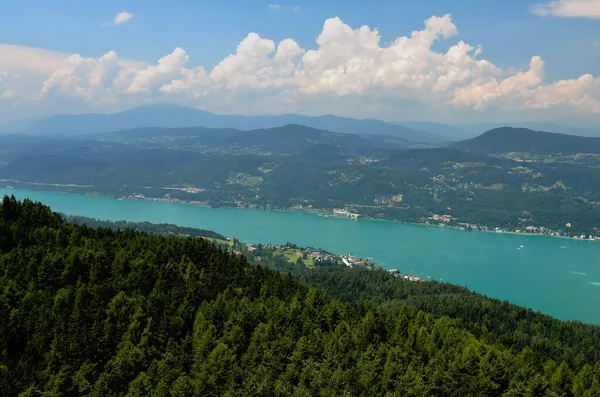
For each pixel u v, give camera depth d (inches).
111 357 4788.4
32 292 5541.3
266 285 6939.0
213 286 6535.4
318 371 4552.2
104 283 5925.2
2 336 4650.6
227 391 4197.8
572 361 6761.8
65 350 4690.0
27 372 4443.9
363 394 4453.7
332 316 6058.1
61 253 6515.8
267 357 4798.2
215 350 4690.0
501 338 7209.6
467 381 4749.0
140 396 4160.9
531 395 4594.0
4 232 6697.8
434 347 5393.7
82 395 4286.4
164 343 5128.0
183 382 4266.7
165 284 6186.0
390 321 6387.8
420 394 4436.5
